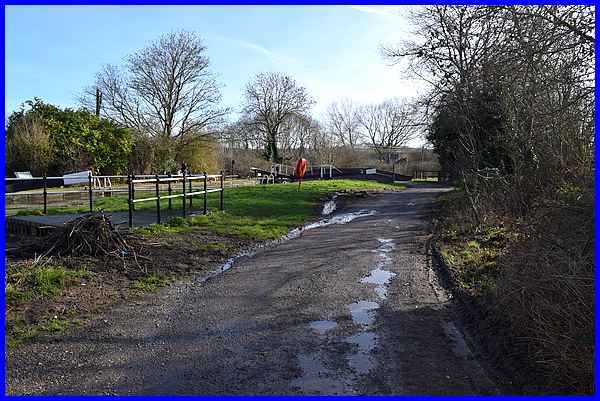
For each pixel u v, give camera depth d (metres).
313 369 4.53
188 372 4.43
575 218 5.11
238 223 13.25
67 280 6.91
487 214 11.89
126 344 5.04
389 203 21.41
